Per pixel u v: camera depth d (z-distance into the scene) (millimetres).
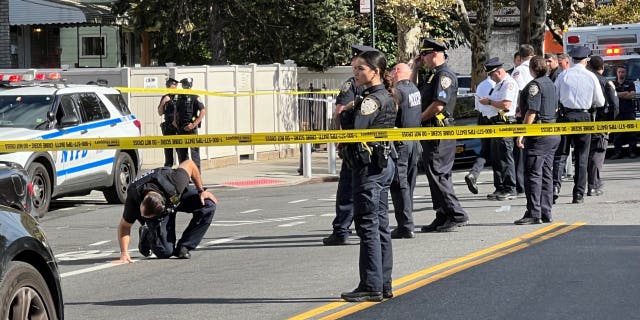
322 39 44969
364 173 12008
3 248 8797
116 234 19828
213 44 44594
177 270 15031
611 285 12758
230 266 15172
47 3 46000
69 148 15828
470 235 17094
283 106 37406
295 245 16953
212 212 16141
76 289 13844
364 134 11961
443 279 13391
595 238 16406
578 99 20734
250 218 21266
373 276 12117
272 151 37406
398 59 43125
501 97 21594
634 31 34312
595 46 34781
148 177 15648
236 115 34938
